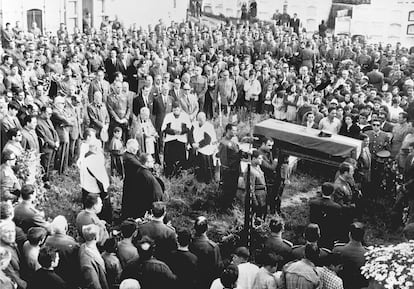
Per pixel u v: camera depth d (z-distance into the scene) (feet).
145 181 34.12
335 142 35.94
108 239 25.35
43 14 90.58
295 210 41.63
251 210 35.96
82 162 35.45
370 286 22.59
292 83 61.52
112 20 99.86
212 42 85.87
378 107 48.67
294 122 56.70
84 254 24.53
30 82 54.85
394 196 42.14
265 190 36.88
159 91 48.73
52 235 25.67
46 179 41.70
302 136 36.99
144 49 77.97
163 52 72.84
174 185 43.65
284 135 37.47
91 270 24.06
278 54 85.46
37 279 22.75
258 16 100.01
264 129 38.19
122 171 44.27
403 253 21.12
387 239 37.58
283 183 39.96
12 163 32.09
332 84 64.18
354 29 93.50
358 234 25.29
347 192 32.63
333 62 84.79
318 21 95.96
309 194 44.80
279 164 38.60
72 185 42.65
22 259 25.08
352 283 25.11
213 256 26.11
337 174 36.29
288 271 22.88
